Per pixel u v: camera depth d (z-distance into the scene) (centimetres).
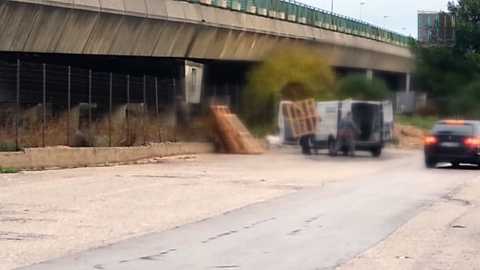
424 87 6612
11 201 1930
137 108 3997
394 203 1984
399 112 6512
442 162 3347
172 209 1814
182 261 1180
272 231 1494
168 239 1387
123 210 1784
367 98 5444
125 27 3919
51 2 3384
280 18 5338
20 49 3416
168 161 3700
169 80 4381
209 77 5353
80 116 3584
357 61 6444
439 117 6438
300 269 1127
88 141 3475
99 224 1563
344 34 6138
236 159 3969
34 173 2766
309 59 5509
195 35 4494
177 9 4262
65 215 1688
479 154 3250
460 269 1142
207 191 2228
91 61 4456
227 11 4753
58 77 3319
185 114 4609
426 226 1582
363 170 3194
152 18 4044
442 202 2020
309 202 1983
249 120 5294
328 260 1198
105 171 2953
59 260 1180
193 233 1459
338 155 4481
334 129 4525
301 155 4494
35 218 1636
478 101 6356
